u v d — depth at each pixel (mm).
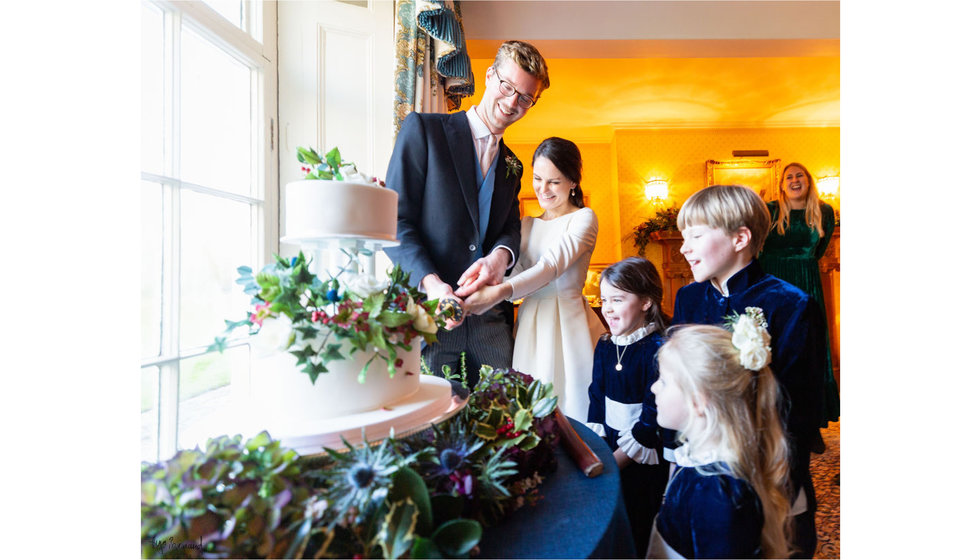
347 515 457
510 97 1359
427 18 1729
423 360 1411
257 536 430
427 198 1408
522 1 2543
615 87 4320
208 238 1358
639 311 1226
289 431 587
